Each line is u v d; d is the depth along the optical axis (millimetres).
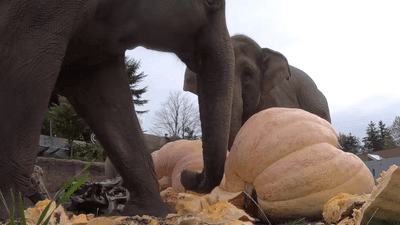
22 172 2768
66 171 12367
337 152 4051
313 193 3855
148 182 4328
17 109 2785
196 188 4094
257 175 4027
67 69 4344
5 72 2805
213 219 2596
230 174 4211
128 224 2648
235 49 11539
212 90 4438
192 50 4484
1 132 2744
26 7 2904
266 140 4043
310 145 4023
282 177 3877
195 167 5770
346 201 2902
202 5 4328
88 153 21109
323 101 15094
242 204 4176
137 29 3957
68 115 26219
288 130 4090
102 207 6828
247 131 4270
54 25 3010
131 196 4336
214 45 4473
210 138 4129
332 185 3877
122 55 4535
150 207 4188
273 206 3912
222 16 4605
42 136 21172
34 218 2150
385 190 1993
